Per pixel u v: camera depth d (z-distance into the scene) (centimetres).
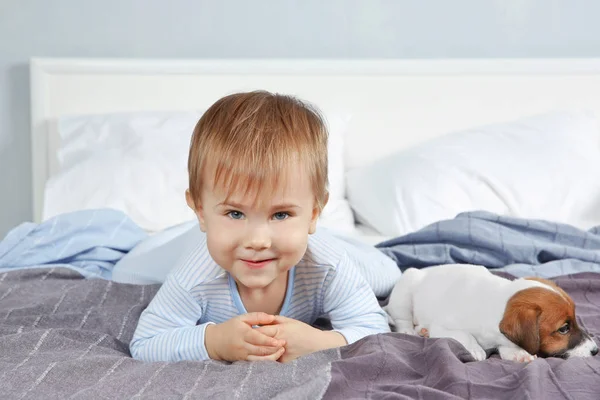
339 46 307
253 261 121
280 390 109
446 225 197
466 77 301
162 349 132
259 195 117
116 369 120
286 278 140
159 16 302
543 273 181
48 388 113
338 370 112
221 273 135
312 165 122
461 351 124
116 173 256
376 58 308
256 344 125
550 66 302
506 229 199
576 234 204
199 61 293
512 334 125
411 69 298
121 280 184
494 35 310
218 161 118
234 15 304
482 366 117
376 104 299
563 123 285
